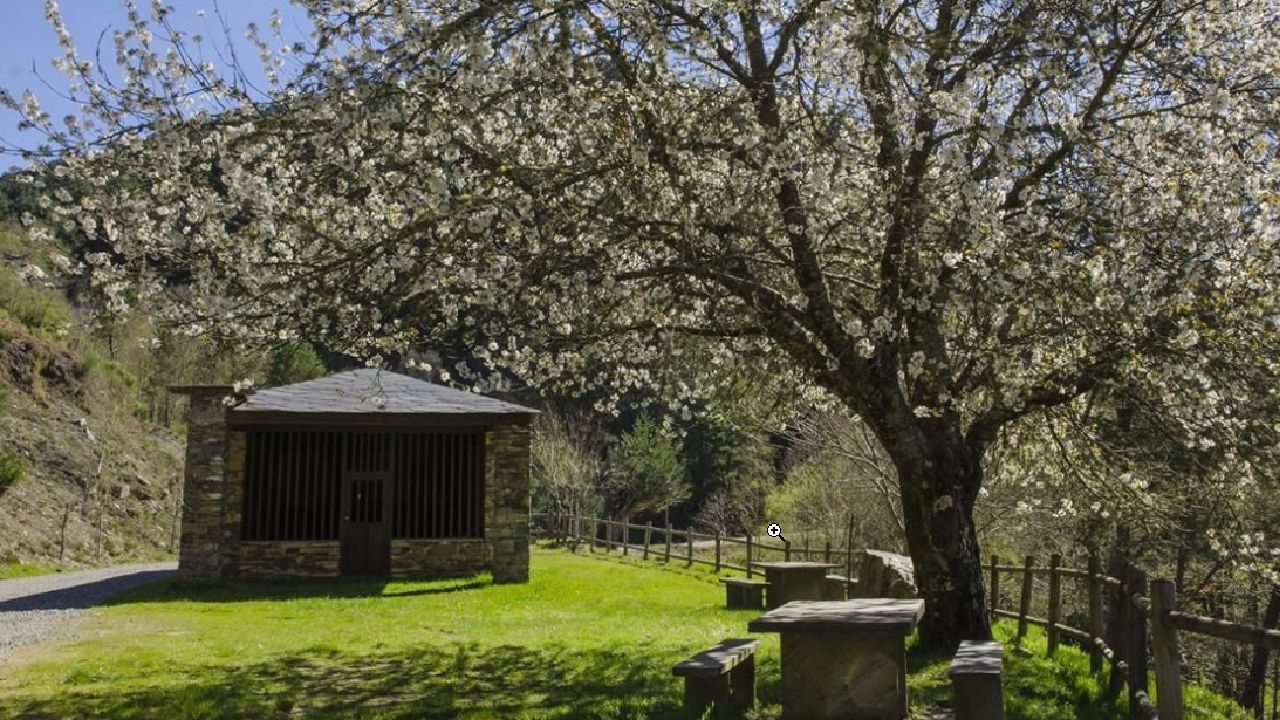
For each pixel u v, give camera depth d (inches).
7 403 1151.0
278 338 345.7
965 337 347.6
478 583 765.9
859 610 277.7
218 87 310.0
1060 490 553.3
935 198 335.9
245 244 323.0
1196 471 417.4
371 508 817.5
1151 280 307.6
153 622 533.0
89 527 1093.1
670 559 1019.9
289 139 320.2
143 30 311.0
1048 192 351.9
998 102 354.6
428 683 345.4
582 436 1707.7
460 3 319.3
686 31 321.4
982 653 259.6
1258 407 367.2
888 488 790.5
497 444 789.2
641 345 399.5
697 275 316.2
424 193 309.9
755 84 315.3
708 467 1790.1
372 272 307.6
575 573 851.4
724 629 510.9
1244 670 817.5
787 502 1211.2
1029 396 348.2
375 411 756.6
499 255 305.9
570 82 309.9
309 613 590.9
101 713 289.1
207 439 740.0
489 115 349.7
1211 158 327.6
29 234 328.5
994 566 538.9
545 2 282.8
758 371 431.5
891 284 328.8
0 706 299.4
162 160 313.3
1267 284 310.8
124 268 321.1
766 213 327.9
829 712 264.5
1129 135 331.9
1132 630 266.1
